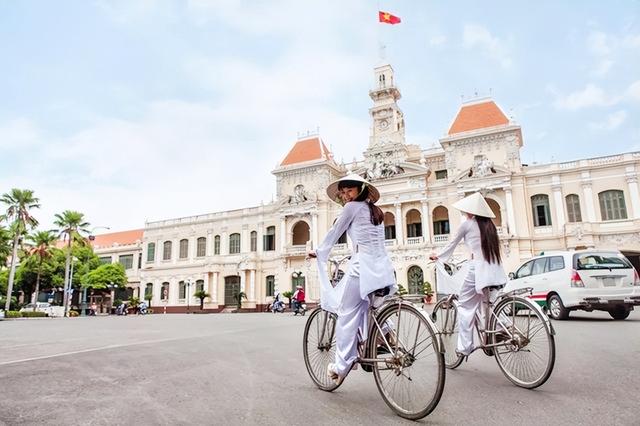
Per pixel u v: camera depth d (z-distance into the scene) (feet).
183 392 16.05
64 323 71.92
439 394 11.97
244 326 52.49
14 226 145.69
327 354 16.75
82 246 176.86
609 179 122.11
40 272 174.29
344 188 15.90
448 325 20.27
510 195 128.06
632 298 42.45
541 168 130.11
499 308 17.84
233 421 12.62
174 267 187.01
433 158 154.10
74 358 24.11
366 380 18.01
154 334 42.11
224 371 20.22
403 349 13.23
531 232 126.62
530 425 11.96
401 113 166.71
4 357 25.30
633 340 27.45
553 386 16.22
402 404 13.20
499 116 136.87
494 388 16.21
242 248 174.19
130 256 216.13
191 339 34.96
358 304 14.97
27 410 13.62
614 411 13.00
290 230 162.81
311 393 15.92
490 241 18.11
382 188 148.56
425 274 135.54
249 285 167.63
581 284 43.27
